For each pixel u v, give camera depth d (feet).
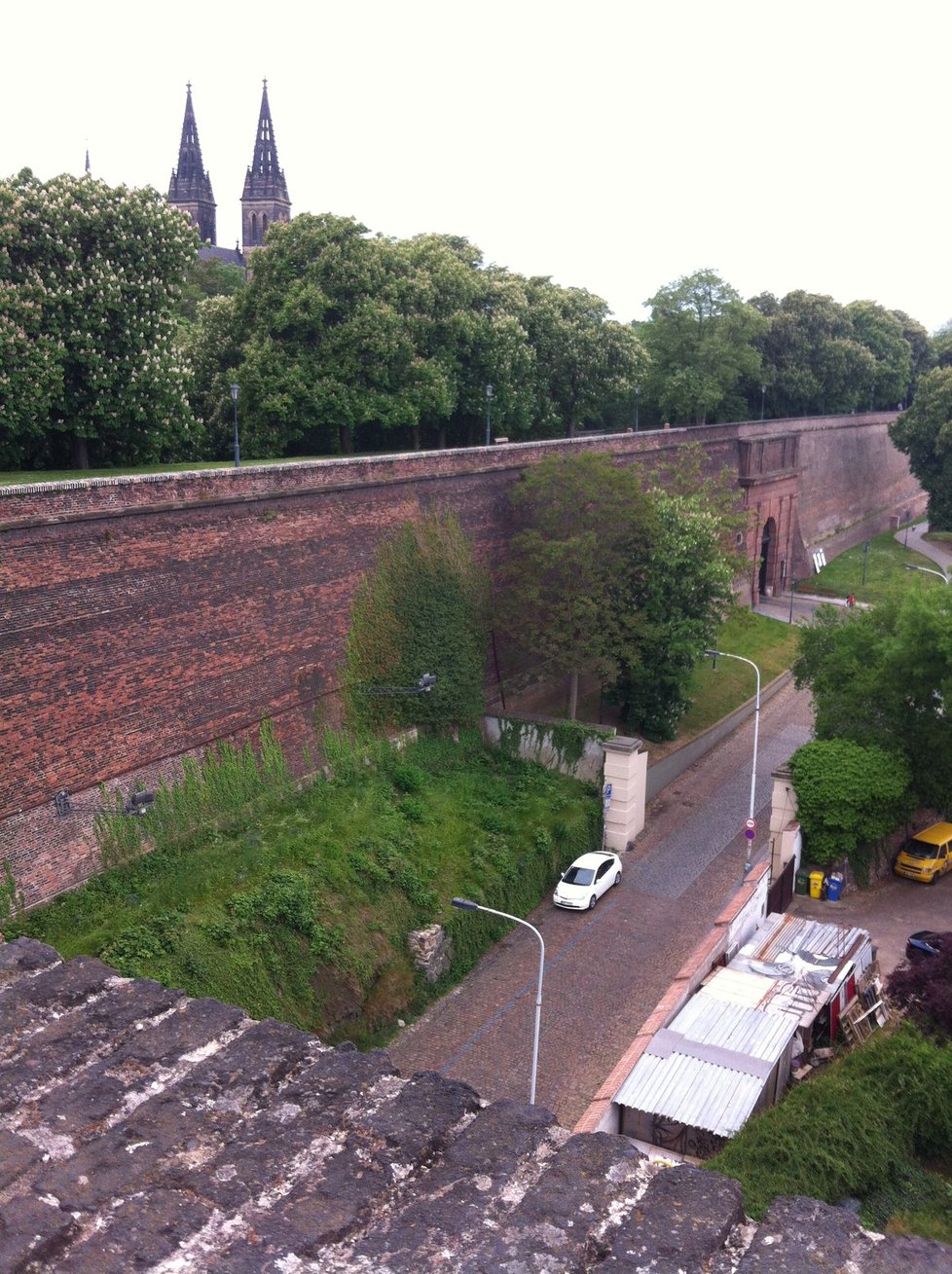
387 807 122.62
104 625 95.04
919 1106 69.10
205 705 107.24
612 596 154.51
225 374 160.15
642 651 157.99
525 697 164.86
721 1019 88.69
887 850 133.80
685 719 179.93
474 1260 14.10
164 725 102.27
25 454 130.00
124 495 95.66
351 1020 99.86
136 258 124.88
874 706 136.56
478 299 197.88
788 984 94.68
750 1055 83.56
